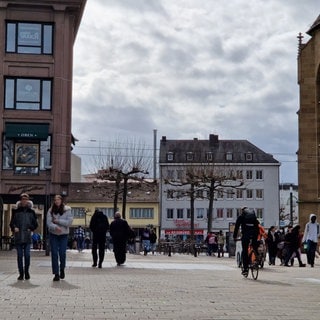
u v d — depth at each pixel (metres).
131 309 11.23
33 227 17.23
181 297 13.20
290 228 29.88
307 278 19.38
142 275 19.50
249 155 112.19
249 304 12.12
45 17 46.84
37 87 46.47
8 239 47.47
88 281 16.88
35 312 10.75
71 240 59.47
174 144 115.69
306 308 11.61
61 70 46.62
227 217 109.00
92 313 10.69
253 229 19.00
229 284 16.59
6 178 45.84
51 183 46.09
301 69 51.94
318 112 51.53
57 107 46.38
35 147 46.16
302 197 51.16
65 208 17.12
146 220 105.06
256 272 18.48
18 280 16.94
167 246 52.03
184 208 107.38
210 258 40.56
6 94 46.12
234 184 109.62
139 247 47.94
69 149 46.59
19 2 46.31
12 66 46.22
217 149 114.50
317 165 51.19
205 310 11.20
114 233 25.66
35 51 46.62
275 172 111.12
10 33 46.47
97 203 102.88
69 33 47.12
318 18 51.50
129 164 69.12
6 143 45.97
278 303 12.31
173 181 80.94
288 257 28.70
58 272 16.84
